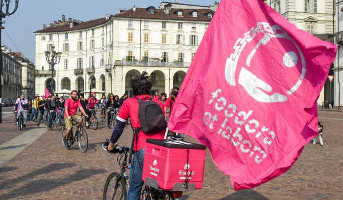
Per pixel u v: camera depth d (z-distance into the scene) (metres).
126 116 3.91
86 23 81.75
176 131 3.68
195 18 70.31
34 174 7.70
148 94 3.96
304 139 3.21
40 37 83.06
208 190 6.51
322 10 50.62
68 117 11.31
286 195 6.19
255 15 3.48
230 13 3.62
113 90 66.94
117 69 62.75
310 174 7.89
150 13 69.62
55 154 10.52
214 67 3.59
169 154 3.27
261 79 3.41
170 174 3.28
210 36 3.69
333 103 50.44
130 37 67.81
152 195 3.68
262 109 3.38
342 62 46.25
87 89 78.12
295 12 50.09
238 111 3.46
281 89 3.34
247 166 3.37
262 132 3.36
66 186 6.68
